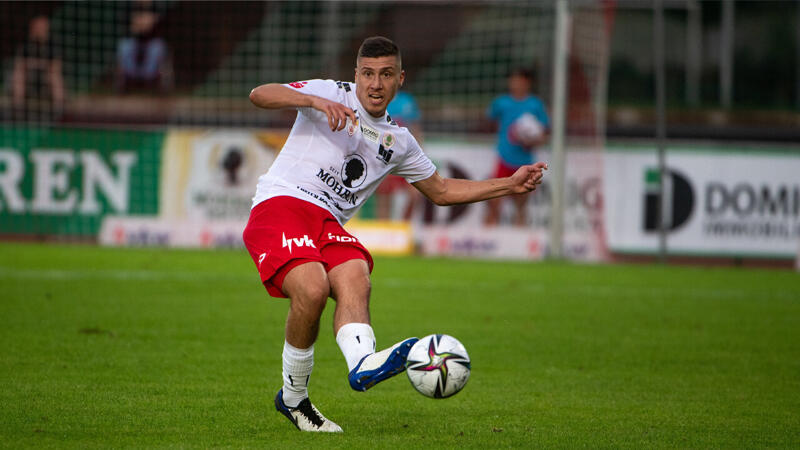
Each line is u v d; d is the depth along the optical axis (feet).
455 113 210.38
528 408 57.62
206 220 172.45
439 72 236.22
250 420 52.01
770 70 261.24
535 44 228.22
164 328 84.38
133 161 171.94
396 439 48.32
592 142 172.35
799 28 258.16
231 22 222.89
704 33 261.65
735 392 63.82
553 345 82.17
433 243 173.58
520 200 172.76
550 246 167.43
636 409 57.88
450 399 59.98
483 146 170.30
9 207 170.19
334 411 55.83
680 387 65.31
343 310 47.62
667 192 170.19
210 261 146.92
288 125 200.75
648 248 170.71
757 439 50.34
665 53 260.21
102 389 58.80
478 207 173.06
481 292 119.96
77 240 171.32
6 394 56.44
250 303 102.68
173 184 172.45
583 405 58.80
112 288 111.55
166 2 219.00
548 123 173.06
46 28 196.75
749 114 227.61
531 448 47.14
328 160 51.29
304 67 228.63
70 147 170.81
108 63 214.07
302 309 47.03
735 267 168.55
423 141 170.91
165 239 172.35
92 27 213.25
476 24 234.58
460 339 83.87
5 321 84.79
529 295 118.52
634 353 79.20
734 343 85.66
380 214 174.81
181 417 52.16
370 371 44.04
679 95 258.78
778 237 169.58
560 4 162.20
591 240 172.04
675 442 49.26
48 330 80.69
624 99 254.68
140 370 65.46
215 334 82.28
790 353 80.79
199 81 222.48
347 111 48.29
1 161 169.89
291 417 50.37
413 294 116.16
